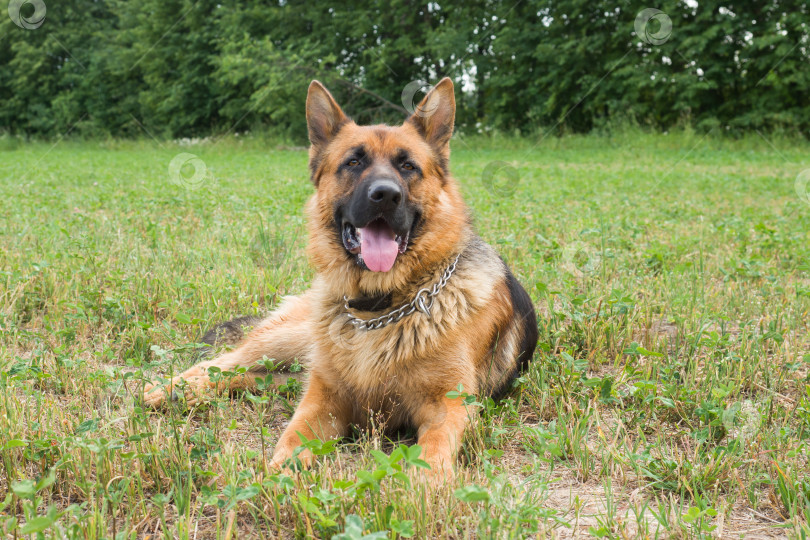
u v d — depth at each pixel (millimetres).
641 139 25469
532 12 28891
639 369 3873
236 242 7016
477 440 3045
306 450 2789
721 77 26375
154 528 2342
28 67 36781
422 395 3326
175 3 32719
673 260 6410
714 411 3115
